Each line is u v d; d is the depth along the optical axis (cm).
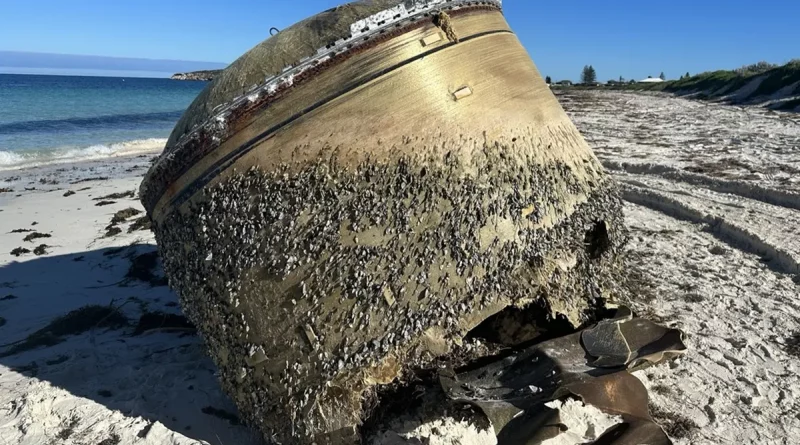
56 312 607
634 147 1379
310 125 315
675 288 583
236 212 321
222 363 341
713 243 721
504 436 281
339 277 305
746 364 445
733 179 965
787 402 399
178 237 349
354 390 307
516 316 366
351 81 314
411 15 324
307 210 311
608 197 389
